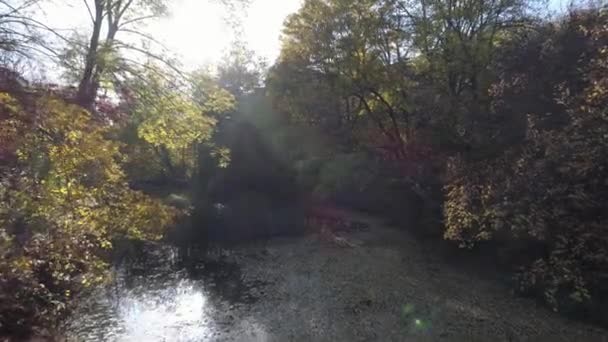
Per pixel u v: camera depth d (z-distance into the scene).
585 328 7.20
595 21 8.20
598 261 5.66
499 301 8.66
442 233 13.09
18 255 4.61
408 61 17.80
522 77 9.86
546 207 6.06
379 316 8.23
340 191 19.95
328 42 18.97
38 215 5.03
